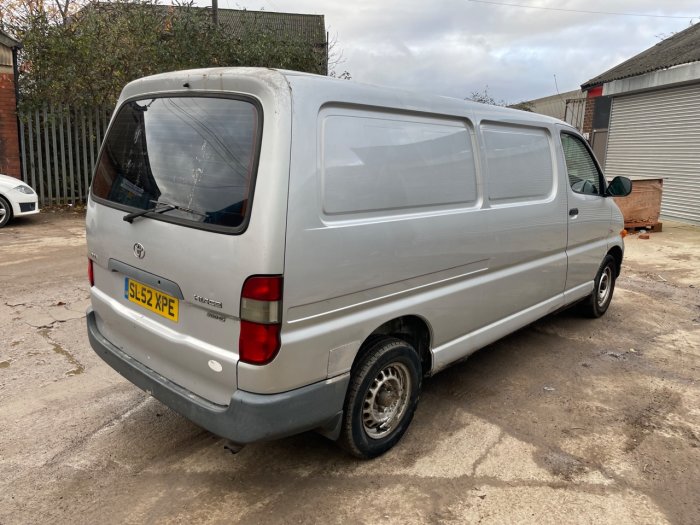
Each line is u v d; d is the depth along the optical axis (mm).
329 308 2621
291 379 2521
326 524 2623
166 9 14016
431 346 3396
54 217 10820
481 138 3582
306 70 16625
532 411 3775
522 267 4121
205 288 2531
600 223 5195
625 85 13680
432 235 3154
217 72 2633
